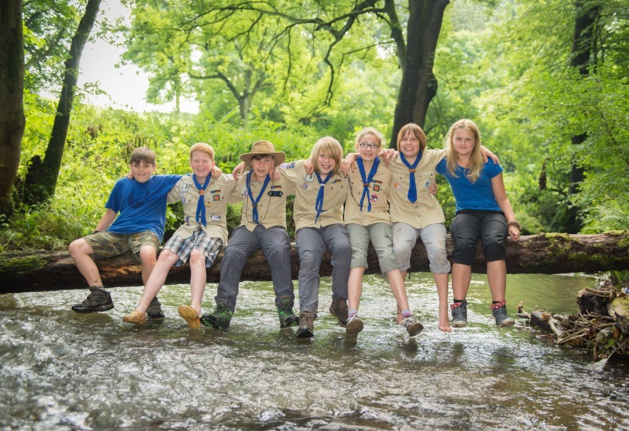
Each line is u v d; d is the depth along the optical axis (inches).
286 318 197.3
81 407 126.4
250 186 205.6
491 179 202.1
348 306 190.2
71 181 431.8
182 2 698.8
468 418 127.9
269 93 1310.3
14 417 120.2
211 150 208.4
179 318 219.1
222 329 202.7
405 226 199.8
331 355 174.4
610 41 599.5
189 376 148.3
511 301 276.5
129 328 198.5
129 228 211.0
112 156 476.4
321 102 963.3
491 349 189.2
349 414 128.3
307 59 923.4
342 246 193.6
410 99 610.9
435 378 155.0
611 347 184.2
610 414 132.7
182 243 203.3
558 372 165.9
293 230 495.5
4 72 309.9
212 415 125.3
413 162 201.9
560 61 684.7
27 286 213.8
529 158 890.7
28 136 404.5
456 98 916.6
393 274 191.9
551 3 697.0
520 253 215.0
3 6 306.8
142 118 554.3
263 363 161.9
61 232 343.0
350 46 846.5
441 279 195.2
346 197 205.0
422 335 205.2
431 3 608.1
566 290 313.0
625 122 360.2
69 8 389.1
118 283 213.8
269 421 123.2
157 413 125.1
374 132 199.3
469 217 200.7
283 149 593.0
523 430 122.3
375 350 182.5
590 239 219.8
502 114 810.8
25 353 161.3
